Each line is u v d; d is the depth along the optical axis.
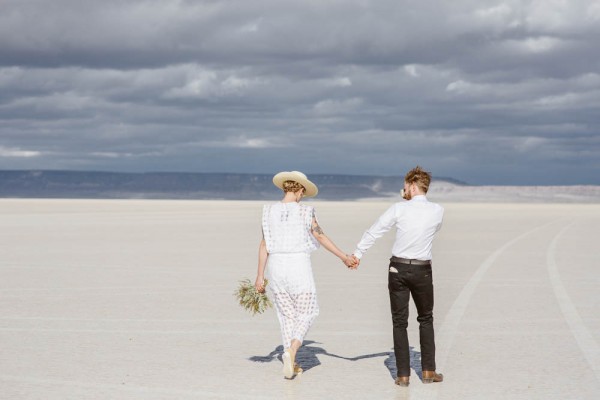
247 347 9.11
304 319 7.69
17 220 46.88
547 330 10.17
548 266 18.78
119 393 7.00
